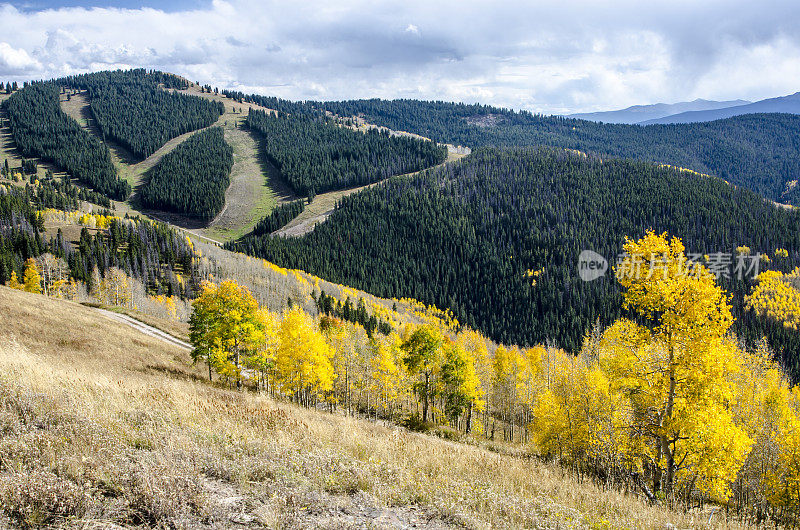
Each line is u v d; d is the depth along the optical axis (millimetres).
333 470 7043
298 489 5945
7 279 88750
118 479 5227
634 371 14703
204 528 4715
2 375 8883
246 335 33812
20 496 4359
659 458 15195
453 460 9383
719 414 14062
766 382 44062
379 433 13242
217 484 6094
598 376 22125
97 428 6707
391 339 68875
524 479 9203
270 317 47938
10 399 7379
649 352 14133
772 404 34031
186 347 48250
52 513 4410
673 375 13641
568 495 8875
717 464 14203
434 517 6152
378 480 6934
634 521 7750
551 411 26359
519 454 26469
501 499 7047
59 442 6043
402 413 49438
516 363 59875
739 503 21219
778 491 21859
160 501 4785
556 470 12836
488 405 60906
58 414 7055
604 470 19203
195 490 5305
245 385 39875
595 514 7781
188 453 6562
